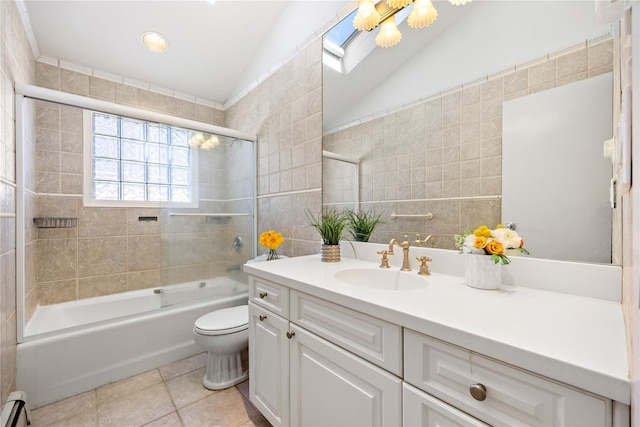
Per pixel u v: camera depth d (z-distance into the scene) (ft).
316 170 6.18
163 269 6.94
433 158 4.20
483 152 3.68
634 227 1.27
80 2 6.01
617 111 2.52
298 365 3.61
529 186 3.30
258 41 7.76
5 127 4.60
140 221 8.29
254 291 4.54
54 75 7.07
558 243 3.08
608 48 2.78
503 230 3.17
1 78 4.47
